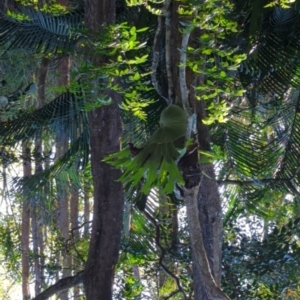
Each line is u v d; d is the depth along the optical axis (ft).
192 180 13.24
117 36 15.21
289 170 29.43
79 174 35.88
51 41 25.44
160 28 14.67
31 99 33.76
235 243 30.25
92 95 16.02
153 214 30.83
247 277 27.58
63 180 34.14
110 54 15.21
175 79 13.97
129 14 27.12
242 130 30.04
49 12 25.84
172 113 13.28
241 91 13.58
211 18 12.91
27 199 34.14
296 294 31.30
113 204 23.39
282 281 27.50
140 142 28.55
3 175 32.89
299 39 26.45
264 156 30.07
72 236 35.01
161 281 34.65
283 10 25.17
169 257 30.99
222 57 15.57
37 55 28.25
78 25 24.32
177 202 30.12
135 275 37.19
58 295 38.50
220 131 29.89
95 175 23.45
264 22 26.37
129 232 31.63
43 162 33.83
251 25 23.80
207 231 19.11
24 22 25.62
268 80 27.27
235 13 24.59
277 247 27.66
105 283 23.32
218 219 19.16
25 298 40.81
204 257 14.14
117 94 22.57
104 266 23.39
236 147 30.01
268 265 27.37
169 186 12.86
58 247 36.35
